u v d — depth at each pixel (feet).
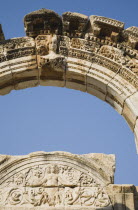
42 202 45.03
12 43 56.03
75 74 54.49
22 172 47.50
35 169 47.73
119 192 45.24
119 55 54.54
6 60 54.44
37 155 48.52
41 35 57.21
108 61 54.24
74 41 56.13
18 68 54.24
